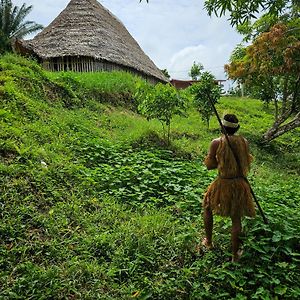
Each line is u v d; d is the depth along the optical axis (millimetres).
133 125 11195
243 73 14078
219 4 4883
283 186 7516
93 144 7969
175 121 13898
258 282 3949
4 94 8492
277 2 4859
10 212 4727
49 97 10562
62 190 5676
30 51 19281
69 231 4727
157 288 3867
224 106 21719
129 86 15500
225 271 3967
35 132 7430
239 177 4246
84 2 24156
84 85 13312
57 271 3912
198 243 4656
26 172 5688
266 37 12391
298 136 16812
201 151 10078
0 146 6195
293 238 4496
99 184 6285
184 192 6281
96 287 3854
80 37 21281
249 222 4680
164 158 8617
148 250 4488
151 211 5629
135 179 6613
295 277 4004
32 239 4402
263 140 13977
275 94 14562
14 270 3859
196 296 3771
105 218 5207
